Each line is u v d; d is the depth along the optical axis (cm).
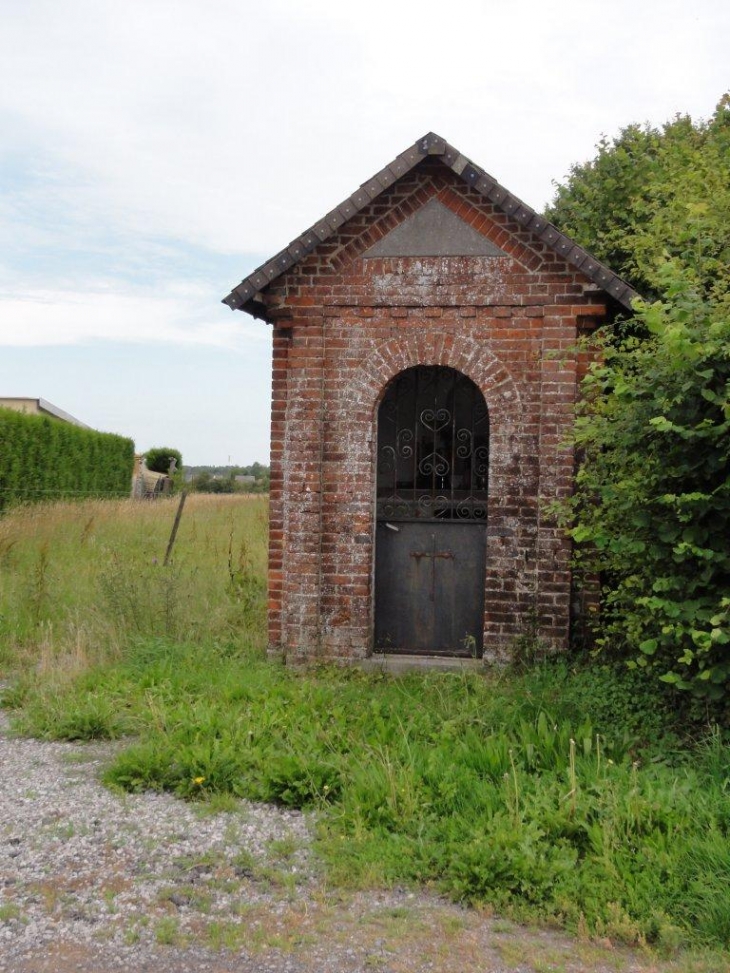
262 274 907
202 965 434
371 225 927
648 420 663
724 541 646
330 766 637
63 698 826
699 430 634
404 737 682
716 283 732
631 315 909
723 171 1051
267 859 539
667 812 543
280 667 930
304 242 901
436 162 914
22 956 438
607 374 714
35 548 1530
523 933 470
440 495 966
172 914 479
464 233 916
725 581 658
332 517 941
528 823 551
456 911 489
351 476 938
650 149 1465
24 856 538
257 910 484
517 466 909
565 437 771
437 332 921
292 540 943
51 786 648
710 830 521
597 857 512
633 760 660
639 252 1033
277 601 957
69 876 515
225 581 1302
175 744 698
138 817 596
